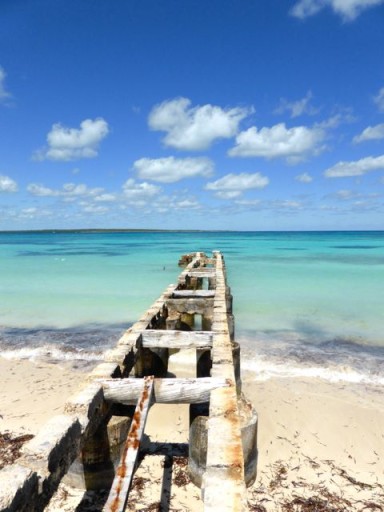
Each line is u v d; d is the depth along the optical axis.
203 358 6.34
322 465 5.48
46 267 31.55
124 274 26.64
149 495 4.64
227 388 4.00
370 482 5.15
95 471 4.26
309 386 8.05
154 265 32.97
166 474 5.01
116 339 11.47
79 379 8.46
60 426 3.12
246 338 11.49
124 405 4.52
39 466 2.64
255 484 5.02
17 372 8.88
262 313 14.77
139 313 14.90
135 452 3.21
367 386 8.07
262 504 4.67
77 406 3.55
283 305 16.23
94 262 36.09
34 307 16.03
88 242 83.62
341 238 105.31
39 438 2.91
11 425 6.39
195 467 4.64
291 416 6.79
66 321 13.73
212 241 87.75
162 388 4.13
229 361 5.02
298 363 9.35
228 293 11.48
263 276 25.45
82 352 10.27
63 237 123.25
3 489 2.32
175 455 5.43
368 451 5.85
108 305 16.34
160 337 6.36
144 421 3.55
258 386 8.03
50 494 2.70
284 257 41.28
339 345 10.90
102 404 4.05
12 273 27.44
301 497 4.81
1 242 84.12
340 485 5.06
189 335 6.31
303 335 11.86
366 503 4.74
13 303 16.86
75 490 4.36
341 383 8.21
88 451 4.21
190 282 14.70
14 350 10.41
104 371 4.61
